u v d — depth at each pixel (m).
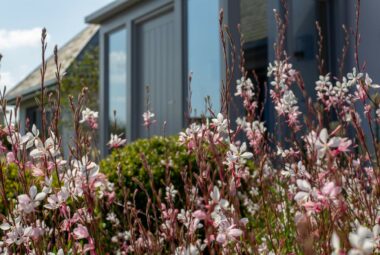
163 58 8.68
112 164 4.65
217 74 7.13
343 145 1.30
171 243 1.98
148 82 9.13
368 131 5.07
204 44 7.49
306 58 6.70
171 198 2.28
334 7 6.94
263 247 2.39
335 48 6.91
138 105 9.42
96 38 15.64
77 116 1.85
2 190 1.83
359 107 5.19
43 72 1.86
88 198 1.69
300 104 6.24
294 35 6.65
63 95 13.29
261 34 8.10
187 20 7.98
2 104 1.85
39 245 1.86
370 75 6.51
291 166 2.24
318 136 1.31
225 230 1.50
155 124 8.84
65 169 1.82
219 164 1.55
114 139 2.60
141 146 4.84
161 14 8.80
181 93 7.88
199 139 1.85
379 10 6.41
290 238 2.44
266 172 2.98
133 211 2.09
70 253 2.02
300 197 1.34
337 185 1.30
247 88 2.68
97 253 1.74
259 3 8.16
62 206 1.73
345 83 2.65
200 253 1.66
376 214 1.89
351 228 1.94
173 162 4.44
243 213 3.94
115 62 10.26
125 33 9.90
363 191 2.24
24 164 1.85
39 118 15.08
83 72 14.54
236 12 6.60
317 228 1.60
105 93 10.48
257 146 2.49
